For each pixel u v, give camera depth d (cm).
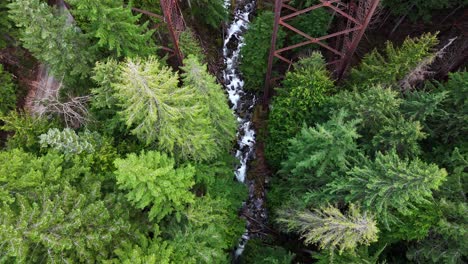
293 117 1708
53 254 1051
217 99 1386
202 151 1355
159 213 1245
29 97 1698
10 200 984
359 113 1363
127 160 1080
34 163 1141
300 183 1489
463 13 1998
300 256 1736
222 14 2250
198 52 1945
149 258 1059
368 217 1110
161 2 1495
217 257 1362
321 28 1970
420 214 1212
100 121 1444
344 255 1220
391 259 1413
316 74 1585
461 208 1128
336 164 1245
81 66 1355
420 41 1434
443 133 1451
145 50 1495
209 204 1345
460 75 1393
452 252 1222
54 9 1322
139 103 1087
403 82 1527
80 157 1273
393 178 1101
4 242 902
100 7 1235
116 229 1148
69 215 1042
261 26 1869
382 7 1994
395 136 1309
